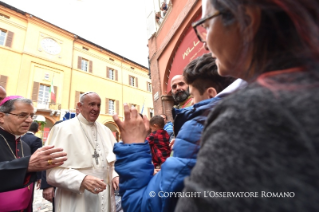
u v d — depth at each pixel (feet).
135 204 2.14
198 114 2.31
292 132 0.70
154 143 8.09
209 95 2.81
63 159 3.98
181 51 14.87
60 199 5.14
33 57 40.14
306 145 0.66
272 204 0.66
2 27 38.27
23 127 5.44
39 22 42.96
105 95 52.19
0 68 36.14
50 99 40.60
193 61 3.02
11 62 37.65
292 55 0.98
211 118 1.14
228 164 0.81
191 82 3.01
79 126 6.10
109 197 5.93
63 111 41.19
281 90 0.83
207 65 2.75
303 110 0.72
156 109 19.35
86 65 51.60
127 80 60.18
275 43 1.09
